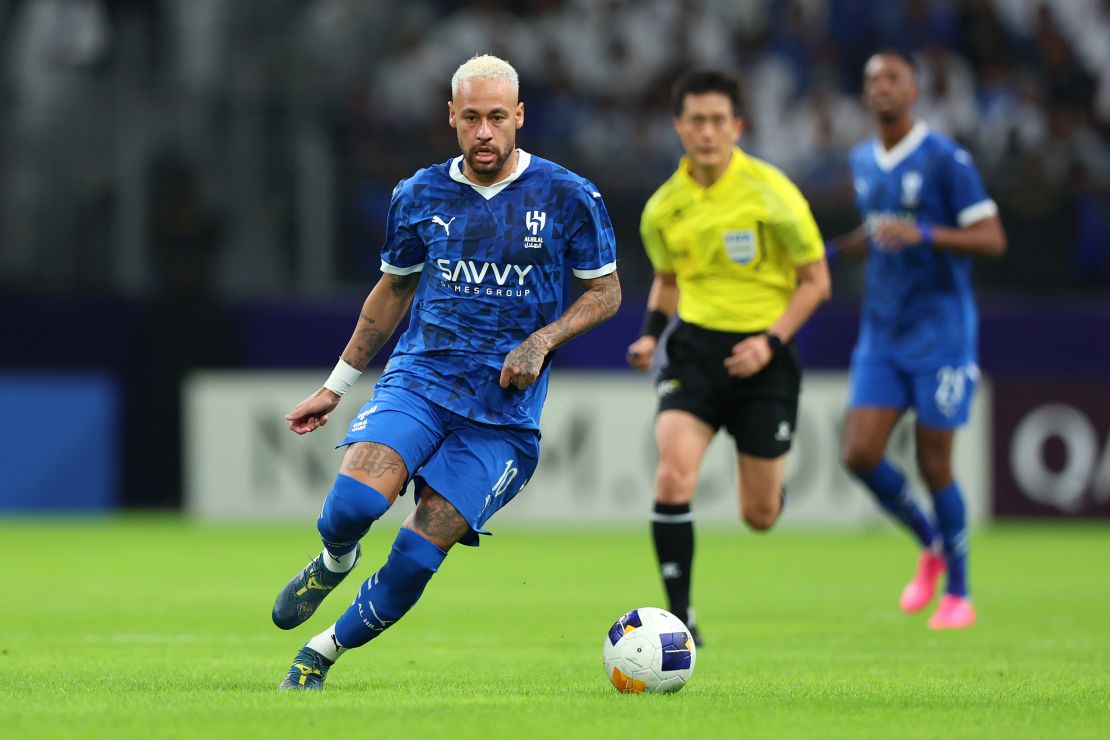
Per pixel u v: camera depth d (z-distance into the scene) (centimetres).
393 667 2423
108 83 6397
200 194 6234
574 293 5506
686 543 2820
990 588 4197
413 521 1998
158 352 6091
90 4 6531
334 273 6272
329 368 6116
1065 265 6328
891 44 7062
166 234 6178
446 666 2441
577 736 1662
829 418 6109
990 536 5928
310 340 6122
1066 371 6288
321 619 3322
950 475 3347
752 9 7050
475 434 2039
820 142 6712
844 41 7075
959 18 7100
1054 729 1755
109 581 4191
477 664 2473
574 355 6131
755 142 6738
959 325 3428
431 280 2066
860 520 6125
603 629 3122
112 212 6194
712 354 2908
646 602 3728
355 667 2422
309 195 6275
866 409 3472
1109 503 6325
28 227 6197
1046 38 7119
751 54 6925
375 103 6606
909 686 2166
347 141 6375
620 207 6209
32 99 6353
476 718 1786
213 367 6106
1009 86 6881
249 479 6047
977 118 6794
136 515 6244
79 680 2212
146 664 2450
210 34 6594
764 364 2764
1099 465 6309
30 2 6538
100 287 6178
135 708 1867
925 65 6819
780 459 2916
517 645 2808
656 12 6981
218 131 6347
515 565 4800
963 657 2623
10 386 6062
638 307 6144
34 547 5209
